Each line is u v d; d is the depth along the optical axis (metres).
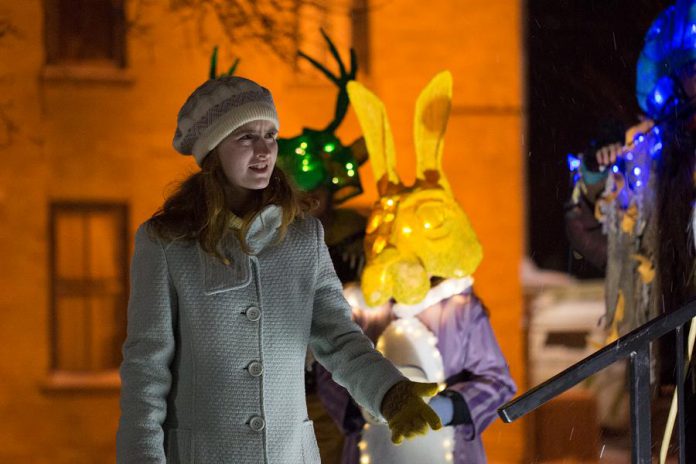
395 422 3.29
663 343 5.69
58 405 13.52
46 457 13.49
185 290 3.42
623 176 6.20
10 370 13.50
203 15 12.92
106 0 13.30
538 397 3.26
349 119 13.02
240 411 3.40
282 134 12.89
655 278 5.84
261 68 12.82
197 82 13.23
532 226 13.48
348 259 5.68
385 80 13.22
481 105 13.38
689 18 5.63
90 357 13.64
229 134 3.49
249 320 3.43
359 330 3.60
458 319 5.09
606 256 6.66
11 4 13.23
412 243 5.09
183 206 3.49
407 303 5.06
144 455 3.30
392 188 5.33
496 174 13.44
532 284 13.54
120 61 13.30
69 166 13.37
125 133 13.36
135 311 3.45
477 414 4.93
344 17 13.03
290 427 3.45
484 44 13.31
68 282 13.55
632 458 3.35
